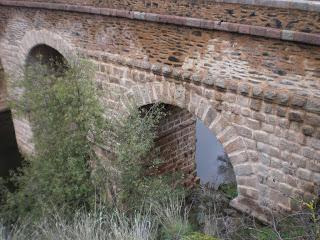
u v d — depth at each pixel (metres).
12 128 16.91
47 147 7.75
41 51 12.20
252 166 7.23
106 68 9.38
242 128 7.14
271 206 7.14
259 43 6.43
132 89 8.95
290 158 6.64
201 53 7.33
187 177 12.32
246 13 6.42
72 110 7.36
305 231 5.77
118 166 7.75
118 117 8.85
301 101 6.16
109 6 8.61
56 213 7.60
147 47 8.23
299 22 5.87
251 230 6.89
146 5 7.86
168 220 7.01
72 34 9.97
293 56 6.11
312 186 6.49
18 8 11.64
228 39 6.82
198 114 7.75
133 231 6.50
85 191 7.70
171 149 11.37
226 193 10.23
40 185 8.05
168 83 8.12
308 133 6.27
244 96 6.90
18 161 15.05
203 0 6.86
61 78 7.80
